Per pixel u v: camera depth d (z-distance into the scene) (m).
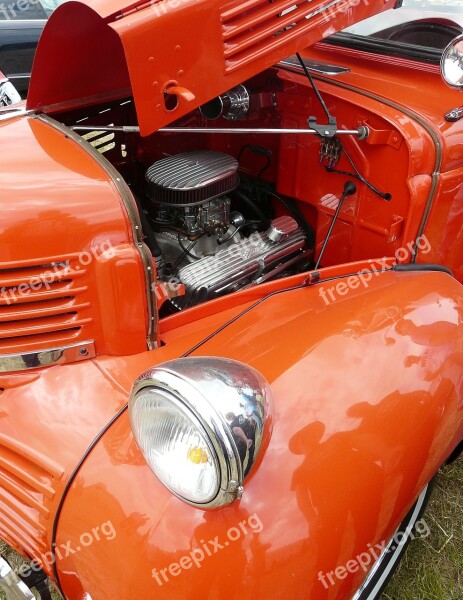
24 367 1.42
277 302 1.62
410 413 1.29
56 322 1.41
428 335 1.46
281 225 1.91
